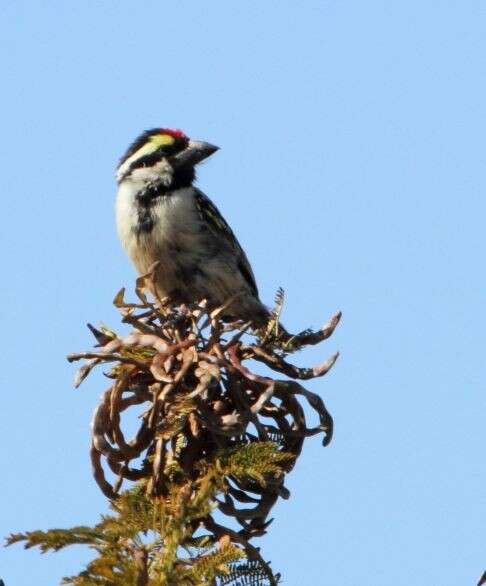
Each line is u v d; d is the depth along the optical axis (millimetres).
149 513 6043
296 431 7520
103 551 5879
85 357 7332
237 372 7281
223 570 5918
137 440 7316
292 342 7953
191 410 6867
